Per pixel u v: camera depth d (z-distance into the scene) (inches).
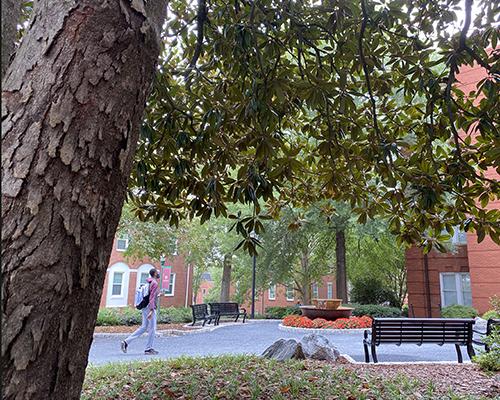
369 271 838.5
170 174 165.9
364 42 148.9
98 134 41.1
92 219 39.4
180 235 580.1
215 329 537.6
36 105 39.3
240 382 173.5
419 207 161.8
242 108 131.6
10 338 32.9
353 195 182.2
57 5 43.1
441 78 141.5
